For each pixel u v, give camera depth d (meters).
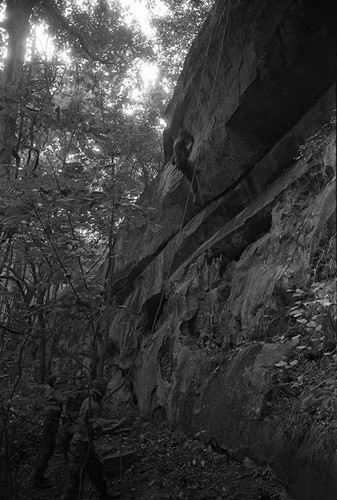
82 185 4.76
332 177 5.94
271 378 5.16
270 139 7.75
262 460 4.84
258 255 7.07
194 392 7.07
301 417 4.40
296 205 6.51
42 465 5.54
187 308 8.55
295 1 6.12
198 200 9.76
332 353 4.75
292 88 6.87
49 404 4.65
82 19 10.50
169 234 10.94
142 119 5.58
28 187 4.71
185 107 9.54
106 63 10.16
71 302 4.75
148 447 6.82
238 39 7.36
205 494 4.75
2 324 5.43
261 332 6.07
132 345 11.36
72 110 5.37
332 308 4.84
